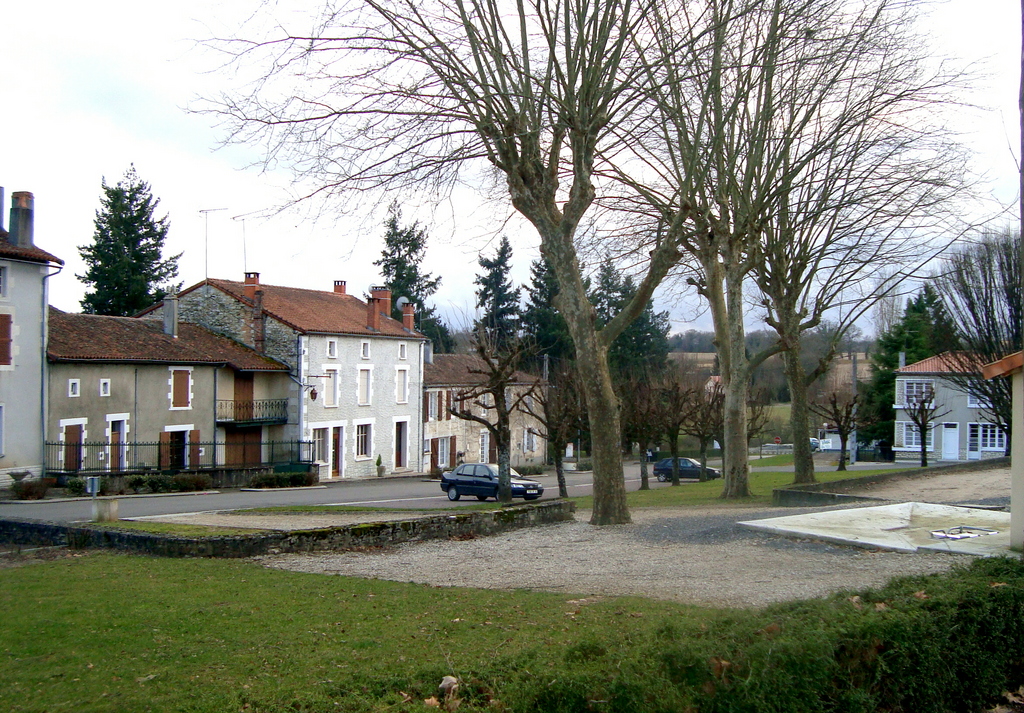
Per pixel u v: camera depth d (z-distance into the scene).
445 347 70.00
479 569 11.38
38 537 14.38
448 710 4.42
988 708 6.14
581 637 6.62
